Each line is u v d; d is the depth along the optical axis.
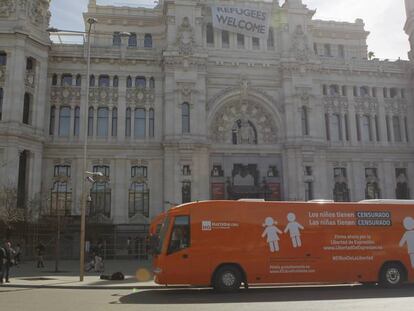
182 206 24.42
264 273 24.02
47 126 57.50
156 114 60.28
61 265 45.59
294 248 24.56
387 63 67.31
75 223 52.66
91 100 59.56
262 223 24.53
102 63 60.44
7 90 52.12
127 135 59.69
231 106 62.34
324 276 24.69
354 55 74.19
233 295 22.16
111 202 57.50
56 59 59.06
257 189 59.22
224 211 24.38
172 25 60.22
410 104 67.50
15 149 51.19
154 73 61.19
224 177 59.88
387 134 66.19
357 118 65.75
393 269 25.62
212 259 23.67
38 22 56.50
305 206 25.30
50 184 56.72
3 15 53.75
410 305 17.75
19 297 21.70
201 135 58.03
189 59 59.28
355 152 64.19
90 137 58.59
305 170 59.72
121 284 28.06
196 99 58.72
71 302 19.66
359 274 25.12
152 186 58.56
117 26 67.50
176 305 18.36
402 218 26.25
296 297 20.91
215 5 62.41
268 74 62.50
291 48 62.66
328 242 25.02
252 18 62.88
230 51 62.00
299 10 64.31
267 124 62.53
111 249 54.94
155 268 23.88
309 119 61.28
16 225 48.00
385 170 64.69
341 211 25.59
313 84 62.59
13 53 53.00
